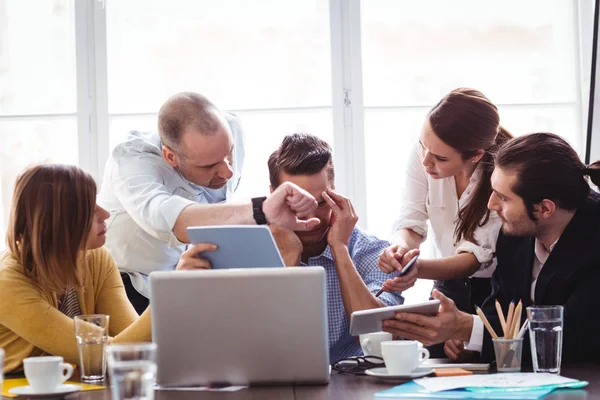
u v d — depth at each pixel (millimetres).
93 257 2365
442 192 2863
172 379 1743
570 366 1978
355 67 3617
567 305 2062
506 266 2283
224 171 2734
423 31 3643
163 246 2900
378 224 3625
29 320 2020
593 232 2084
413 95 3639
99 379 1856
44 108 3650
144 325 2023
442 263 2625
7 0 3660
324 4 3637
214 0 3645
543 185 2053
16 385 1854
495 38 3639
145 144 2803
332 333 2430
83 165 3633
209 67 3645
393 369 1825
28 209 2061
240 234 1808
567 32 3627
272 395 1639
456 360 2119
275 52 3639
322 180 2402
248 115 3645
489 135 2578
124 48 3645
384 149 3633
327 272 2459
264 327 1716
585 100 3600
